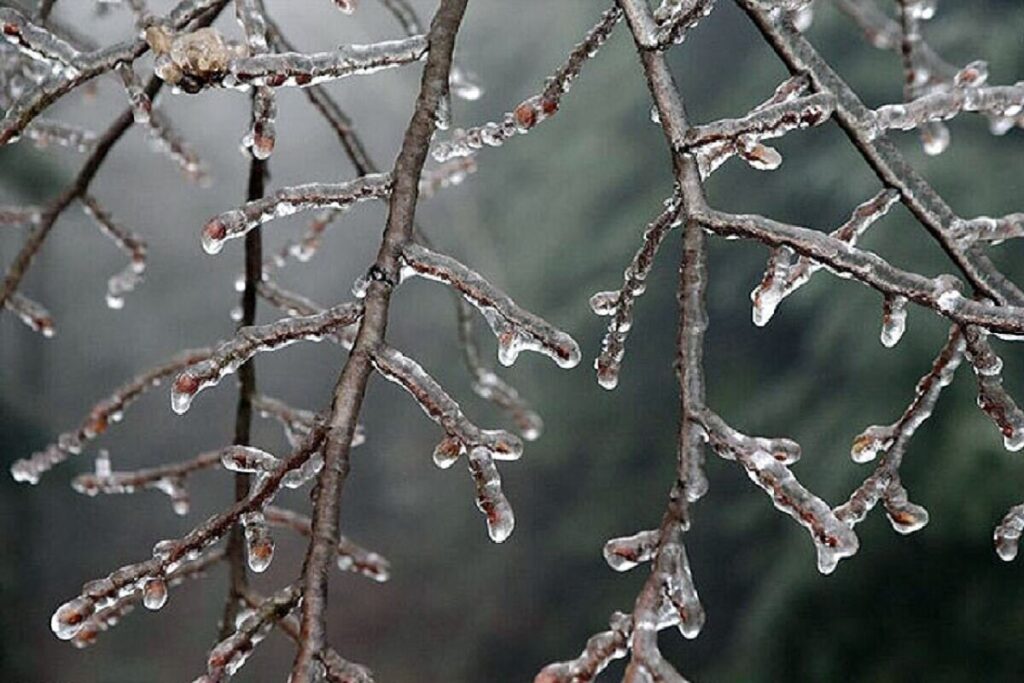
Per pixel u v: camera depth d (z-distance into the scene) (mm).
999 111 951
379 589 6125
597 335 5008
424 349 6301
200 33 917
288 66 912
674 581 861
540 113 971
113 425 7641
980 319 910
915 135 3506
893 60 3812
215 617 6000
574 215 5074
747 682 3393
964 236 946
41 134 1252
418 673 5527
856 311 3473
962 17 3633
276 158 6680
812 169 3980
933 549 3201
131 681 5391
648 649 844
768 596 3504
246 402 1146
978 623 3139
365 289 916
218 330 7898
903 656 3223
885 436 951
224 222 906
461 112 6023
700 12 918
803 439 3545
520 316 905
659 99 917
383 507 6668
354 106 6250
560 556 5410
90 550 6242
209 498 7227
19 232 3641
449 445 896
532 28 5980
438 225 5309
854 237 948
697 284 898
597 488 5062
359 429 1172
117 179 5762
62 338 7523
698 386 885
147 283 7828
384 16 3055
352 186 918
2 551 4008
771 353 4488
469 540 5977
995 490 2998
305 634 861
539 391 5230
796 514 865
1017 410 935
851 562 3334
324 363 8188
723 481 4555
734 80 4754
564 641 5230
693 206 907
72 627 888
